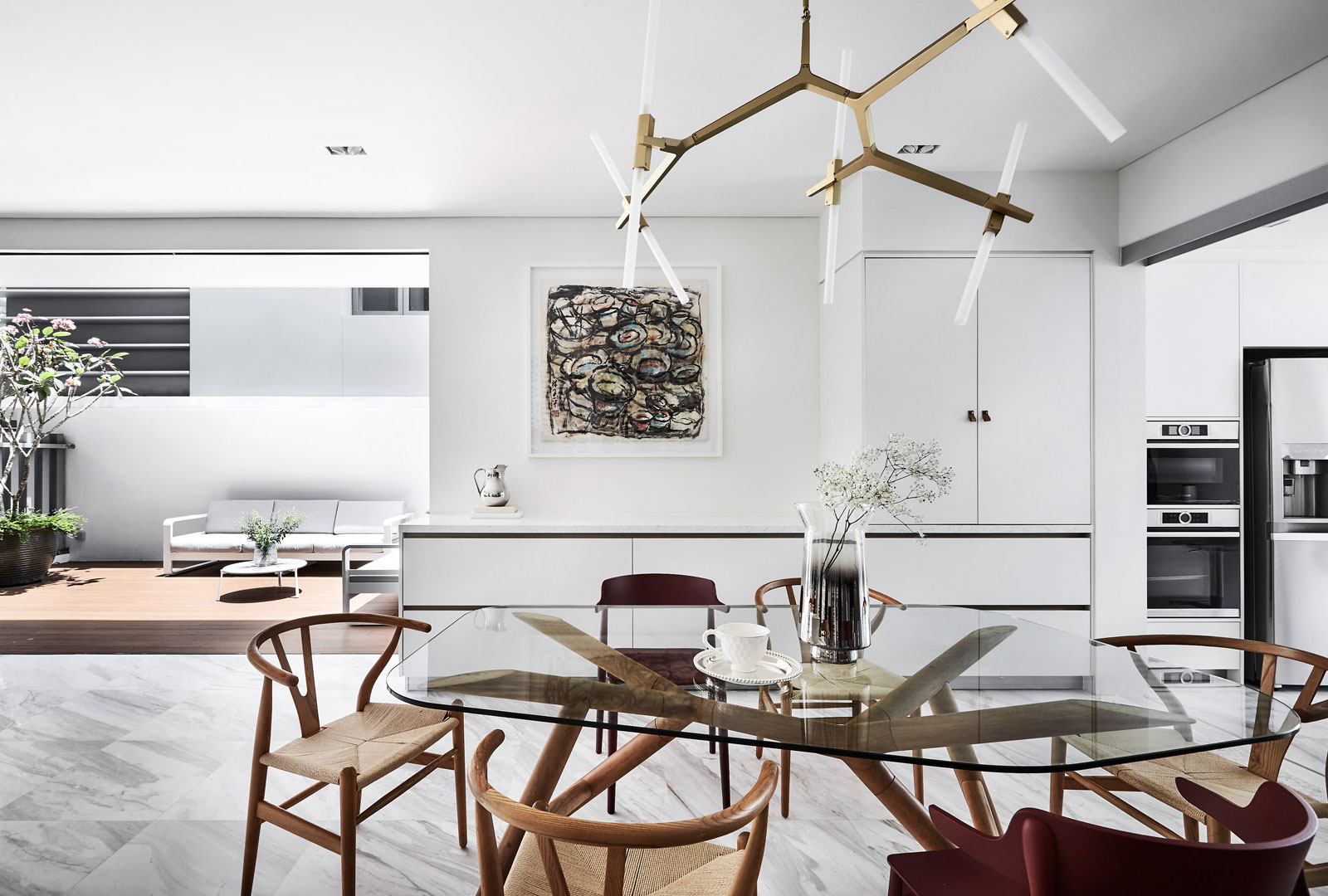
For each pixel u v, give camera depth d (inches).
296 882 76.4
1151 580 140.9
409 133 120.0
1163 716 57.4
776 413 165.5
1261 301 140.8
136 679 140.6
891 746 51.2
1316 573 136.1
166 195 147.7
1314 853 85.3
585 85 104.5
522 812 40.0
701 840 39.0
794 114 114.0
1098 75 100.9
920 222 135.7
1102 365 137.2
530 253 164.1
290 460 284.4
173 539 249.1
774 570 147.1
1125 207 135.3
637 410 164.4
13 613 195.8
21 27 88.7
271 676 70.7
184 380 292.4
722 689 62.4
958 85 104.8
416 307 291.6
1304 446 135.7
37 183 140.6
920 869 51.9
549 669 67.7
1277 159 103.4
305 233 162.6
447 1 84.2
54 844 83.0
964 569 138.3
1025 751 50.8
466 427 164.1
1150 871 37.0
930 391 137.4
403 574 146.1
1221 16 87.2
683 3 84.7
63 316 291.4
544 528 145.6
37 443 243.8
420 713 82.0
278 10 85.8
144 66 98.3
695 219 164.9
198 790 96.3
